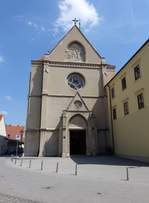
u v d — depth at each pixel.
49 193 9.52
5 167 20.48
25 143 35.50
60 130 34.69
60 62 40.12
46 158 30.77
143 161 24.72
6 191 9.83
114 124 34.78
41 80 39.25
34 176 14.84
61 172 17.22
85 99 39.06
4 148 57.22
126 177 14.27
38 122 36.72
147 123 24.39
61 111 37.47
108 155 33.91
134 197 8.75
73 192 9.74
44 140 35.09
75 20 43.75
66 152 33.12
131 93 28.91
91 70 40.94
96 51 42.28
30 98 37.91
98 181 12.82
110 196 8.95
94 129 35.06
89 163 23.98
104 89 39.50
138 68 27.22
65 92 38.69
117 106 33.88
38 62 40.19
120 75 32.69
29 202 7.87
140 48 26.08
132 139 28.05
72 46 42.16
